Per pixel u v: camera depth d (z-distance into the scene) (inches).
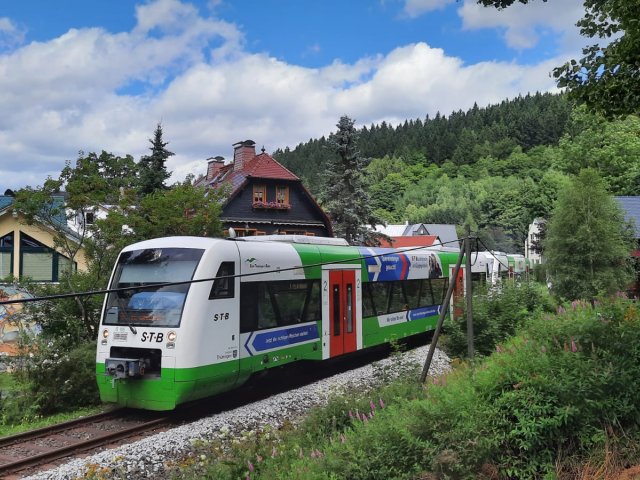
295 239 566.9
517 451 211.0
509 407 215.9
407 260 735.7
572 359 226.7
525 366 228.2
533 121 6117.1
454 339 540.4
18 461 321.1
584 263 944.9
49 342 504.1
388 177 5969.5
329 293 575.2
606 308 256.5
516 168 5556.1
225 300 441.1
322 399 447.5
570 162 1857.8
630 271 979.3
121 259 458.0
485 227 3919.8
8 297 561.9
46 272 916.0
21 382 480.4
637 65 293.1
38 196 576.1
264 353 477.4
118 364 411.5
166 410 449.1
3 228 896.3
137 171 655.8
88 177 603.8
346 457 218.4
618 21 295.7
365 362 673.6
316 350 548.4
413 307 741.9
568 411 207.0
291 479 223.6
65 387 480.7
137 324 426.6
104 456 326.3
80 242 602.5
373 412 291.7
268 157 1518.2
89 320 559.2
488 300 579.8
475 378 242.7
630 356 230.2
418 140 6948.8
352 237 1553.9
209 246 439.8
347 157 1573.6
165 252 443.8
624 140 1732.3
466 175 5733.3
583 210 940.0
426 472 202.7
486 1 306.0
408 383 363.3
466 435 206.8
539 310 564.7
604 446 207.5
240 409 435.5
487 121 7037.4
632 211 1219.9
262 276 482.6
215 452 282.2
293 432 305.1
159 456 331.3
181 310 415.5
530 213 1990.7
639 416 213.9
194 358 411.2
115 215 601.0
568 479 202.1
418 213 4847.4
